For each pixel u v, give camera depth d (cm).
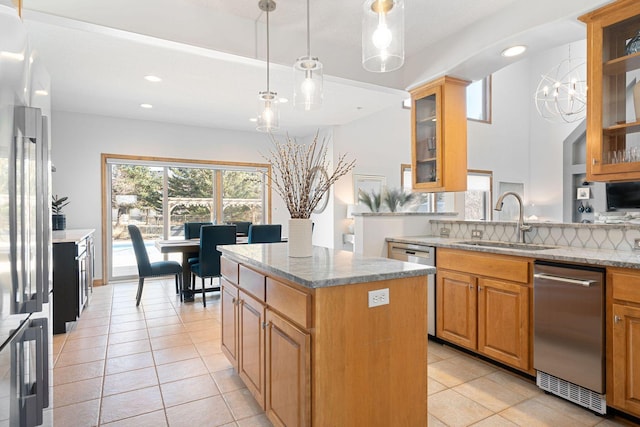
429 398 218
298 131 653
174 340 317
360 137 635
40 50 315
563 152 785
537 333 222
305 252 206
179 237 604
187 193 610
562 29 249
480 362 268
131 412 206
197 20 260
